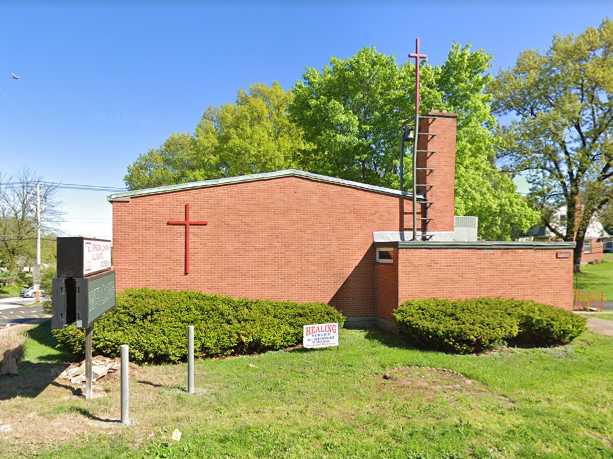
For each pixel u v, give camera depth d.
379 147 22.92
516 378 7.89
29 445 4.96
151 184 46.81
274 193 13.38
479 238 26.23
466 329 9.62
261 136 27.72
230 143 27.81
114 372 8.33
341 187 13.76
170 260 12.71
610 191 28.52
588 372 8.38
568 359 9.43
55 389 7.35
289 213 13.45
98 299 7.00
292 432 5.37
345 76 23.30
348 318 13.62
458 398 6.80
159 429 5.48
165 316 9.82
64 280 6.30
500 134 32.22
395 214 14.06
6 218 43.66
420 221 14.20
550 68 30.41
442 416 6.02
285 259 13.38
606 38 28.23
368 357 9.38
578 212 31.77
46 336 12.37
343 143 22.28
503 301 11.45
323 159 24.61
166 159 47.25
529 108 32.59
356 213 13.81
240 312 10.55
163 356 9.36
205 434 5.29
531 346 10.66
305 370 8.47
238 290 13.09
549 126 28.73
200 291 12.80
